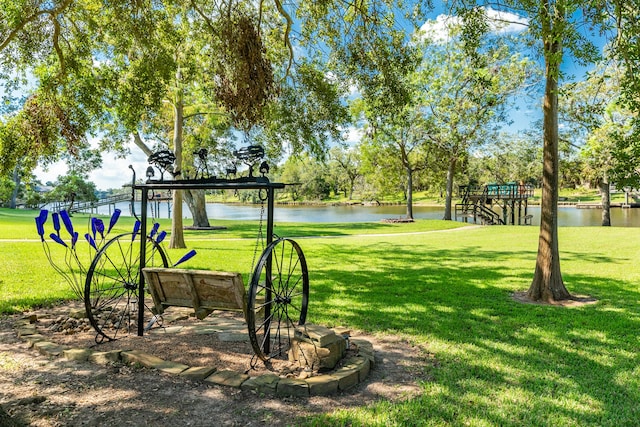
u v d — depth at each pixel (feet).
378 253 45.27
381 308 21.11
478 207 108.17
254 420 9.80
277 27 33.24
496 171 170.40
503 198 107.24
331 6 29.55
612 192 227.81
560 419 10.05
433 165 106.42
